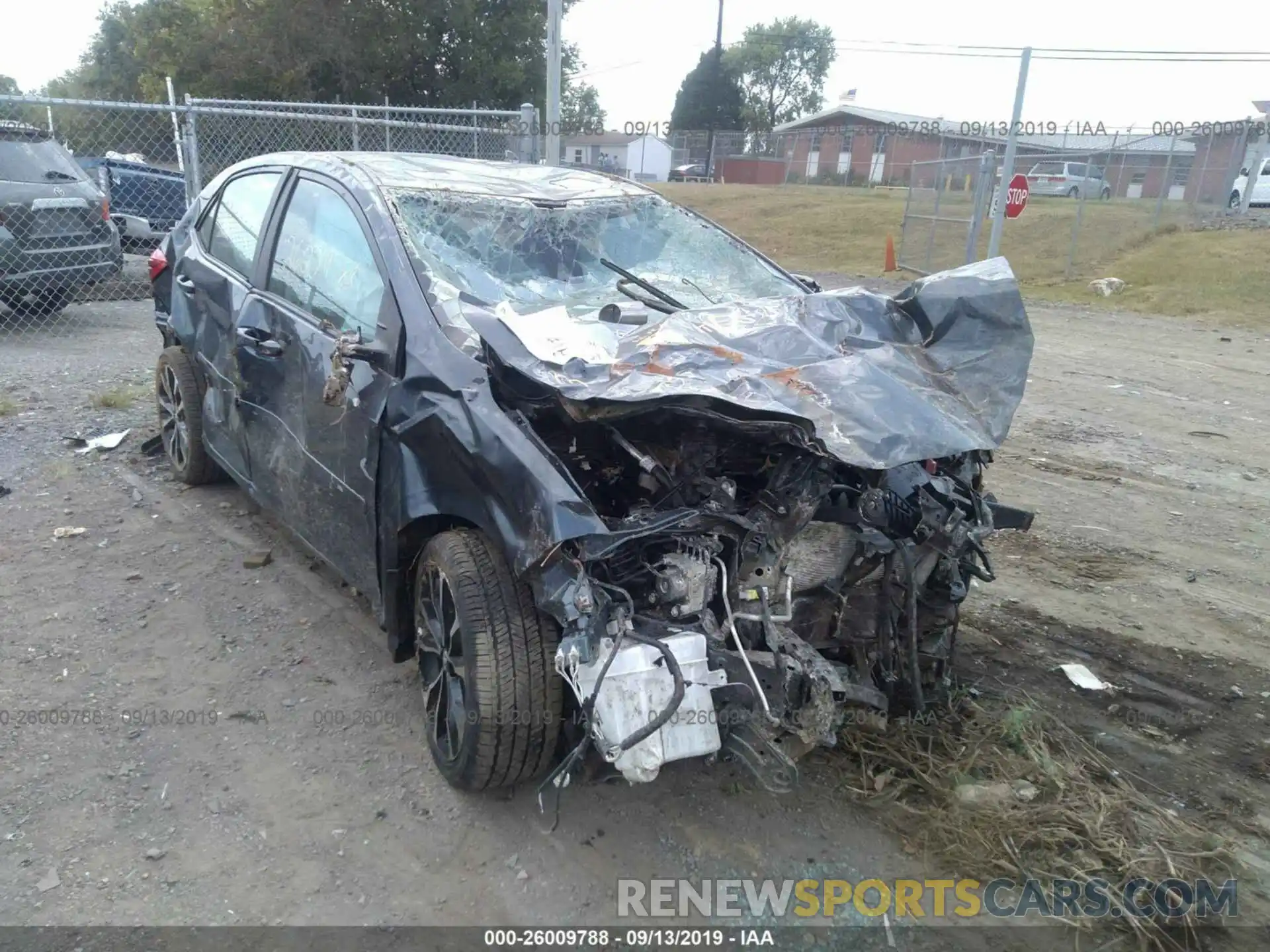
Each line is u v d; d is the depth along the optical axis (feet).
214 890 9.18
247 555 15.87
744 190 94.73
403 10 90.79
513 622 9.61
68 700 11.85
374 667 12.94
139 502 17.80
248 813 10.19
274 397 13.67
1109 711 12.76
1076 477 22.45
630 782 10.30
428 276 11.36
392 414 10.66
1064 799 10.80
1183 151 88.94
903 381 10.83
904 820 10.49
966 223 55.47
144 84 95.86
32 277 29.89
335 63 91.76
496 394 9.97
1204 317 46.09
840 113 149.69
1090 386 31.83
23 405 22.95
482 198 13.37
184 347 17.20
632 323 11.28
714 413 9.33
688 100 173.37
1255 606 16.02
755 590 9.64
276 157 15.84
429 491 10.34
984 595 15.97
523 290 12.30
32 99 28.94
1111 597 16.15
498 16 96.89
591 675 8.82
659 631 9.19
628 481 10.33
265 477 14.52
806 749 9.64
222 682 12.43
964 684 13.09
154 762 10.87
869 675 10.78
